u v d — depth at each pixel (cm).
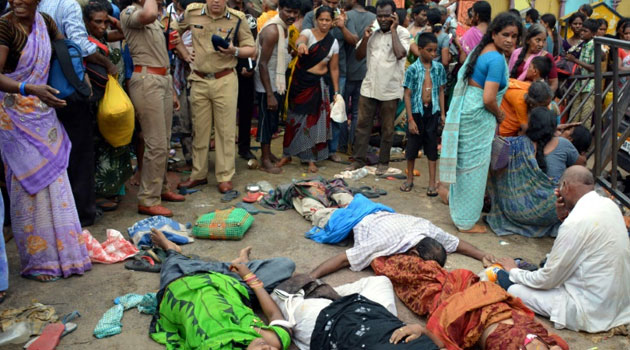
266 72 572
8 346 298
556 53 787
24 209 356
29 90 323
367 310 293
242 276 335
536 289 337
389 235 383
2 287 339
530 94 461
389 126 601
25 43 338
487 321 278
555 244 323
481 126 438
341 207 473
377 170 621
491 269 361
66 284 367
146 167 476
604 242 310
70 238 370
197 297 299
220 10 507
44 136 353
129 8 446
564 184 336
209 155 681
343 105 606
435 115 538
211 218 441
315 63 588
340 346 277
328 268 385
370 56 590
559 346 262
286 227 468
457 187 457
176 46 513
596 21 718
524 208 450
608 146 474
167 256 396
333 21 625
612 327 319
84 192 441
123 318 329
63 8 394
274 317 312
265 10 739
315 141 612
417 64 535
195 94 530
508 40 418
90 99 418
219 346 269
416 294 340
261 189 552
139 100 457
